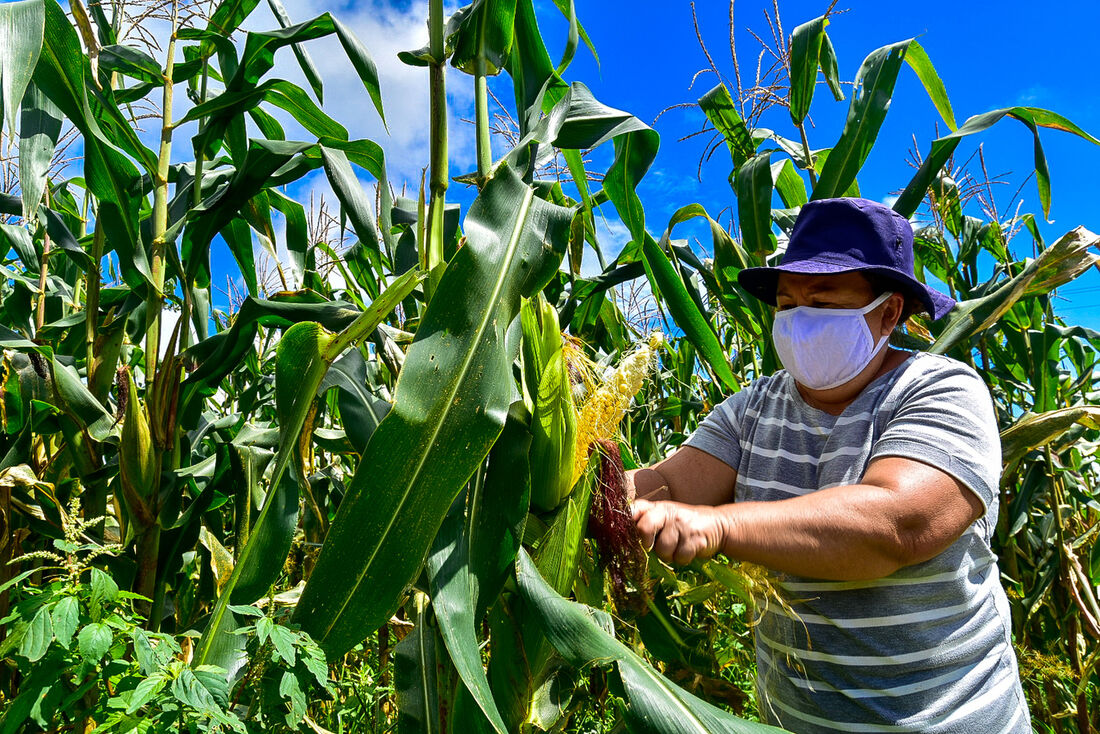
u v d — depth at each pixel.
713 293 3.31
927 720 1.65
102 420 2.32
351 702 2.78
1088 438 3.78
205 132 2.55
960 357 3.36
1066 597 3.38
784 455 1.88
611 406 1.58
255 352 3.33
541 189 2.62
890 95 2.88
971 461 1.53
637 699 1.32
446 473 1.44
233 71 2.86
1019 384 3.55
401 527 1.43
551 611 1.48
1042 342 3.46
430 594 1.53
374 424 2.11
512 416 1.64
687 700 1.36
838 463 1.74
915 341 2.65
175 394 2.29
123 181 2.29
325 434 2.73
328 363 1.67
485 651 2.72
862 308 1.76
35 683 1.37
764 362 3.14
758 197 2.95
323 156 2.42
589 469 1.59
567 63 2.69
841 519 1.42
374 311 1.63
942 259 3.55
